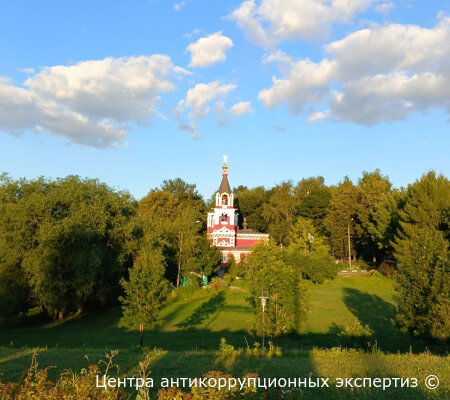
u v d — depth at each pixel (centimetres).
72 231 3541
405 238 4578
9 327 3466
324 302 3859
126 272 4419
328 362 1609
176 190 9281
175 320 3381
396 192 5691
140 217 4606
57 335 2977
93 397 816
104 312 4003
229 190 7212
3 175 3991
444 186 4653
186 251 4759
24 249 3591
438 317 1938
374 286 4825
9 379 1277
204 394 798
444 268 1973
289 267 2272
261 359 1686
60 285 3488
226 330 2917
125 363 1581
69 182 4031
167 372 1423
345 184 7850
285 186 8862
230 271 5812
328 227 7075
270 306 2189
